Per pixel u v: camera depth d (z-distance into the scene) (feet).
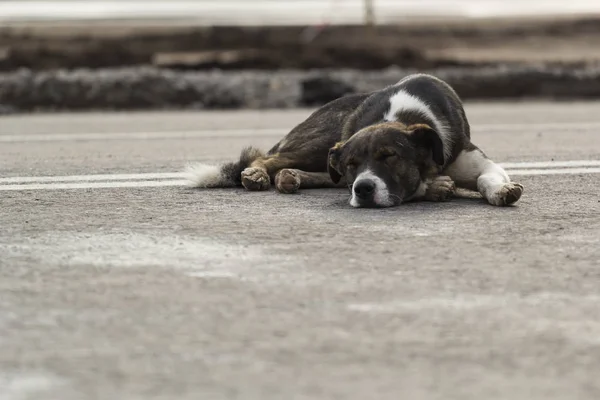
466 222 29.45
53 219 30.76
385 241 26.73
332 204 33.22
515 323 19.48
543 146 52.11
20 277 23.25
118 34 132.05
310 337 18.70
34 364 17.48
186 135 62.34
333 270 23.62
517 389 16.15
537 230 28.17
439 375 16.76
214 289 22.03
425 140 32.86
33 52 111.34
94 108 90.33
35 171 43.19
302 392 16.03
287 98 92.27
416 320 19.67
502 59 119.96
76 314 20.29
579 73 102.12
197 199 34.65
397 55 113.29
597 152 48.44
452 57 120.98
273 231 28.32
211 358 17.65
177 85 92.58
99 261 24.77
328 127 37.22
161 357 17.72
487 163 34.60
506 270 23.53
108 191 36.88
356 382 16.47
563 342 18.39
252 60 109.70
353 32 134.62
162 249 26.05
